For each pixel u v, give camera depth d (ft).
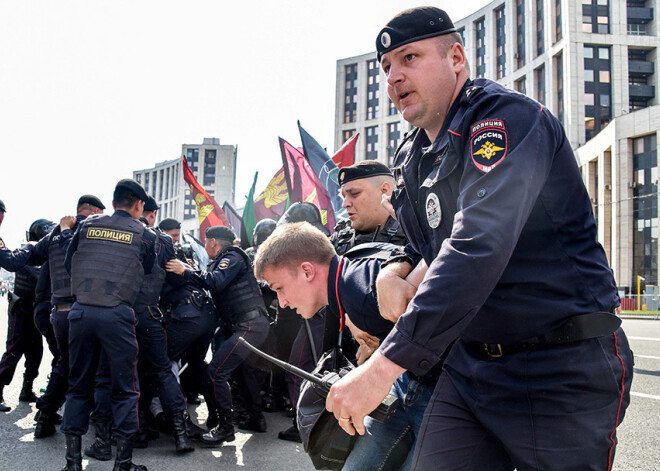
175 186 370.32
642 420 14.69
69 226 13.85
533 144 4.11
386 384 3.87
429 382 5.95
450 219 4.76
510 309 4.48
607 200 139.23
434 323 3.79
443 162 4.73
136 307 12.79
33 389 18.72
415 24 4.94
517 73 176.76
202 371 16.12
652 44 160.56
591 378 4.30
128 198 12.25
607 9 160.15
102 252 11.43
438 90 5.01
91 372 11.15
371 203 10.40
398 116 231.30
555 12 164.45
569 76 155.84
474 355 4.83
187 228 289.74
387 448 6.13
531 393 4.41
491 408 4.62
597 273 4.50
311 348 13.38
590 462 4.31
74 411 10.89
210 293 15.23
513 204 3.91
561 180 4.41
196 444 13.52
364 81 244.83
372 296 5.43
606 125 148.15
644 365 23.48
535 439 4.41
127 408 11.10
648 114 127.85
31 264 15.79
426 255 5.17
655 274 126.41
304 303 6.14
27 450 12.62
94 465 11.75
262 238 16.56
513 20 178.50
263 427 14.78
